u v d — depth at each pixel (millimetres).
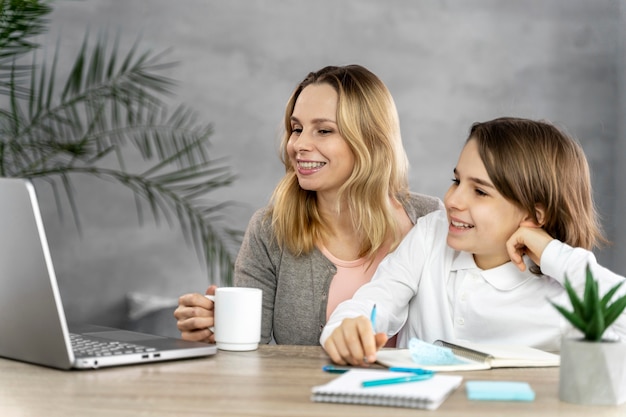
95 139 3314
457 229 1565
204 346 1313
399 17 3713
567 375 1016
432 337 1644
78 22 3645
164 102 3666
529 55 3721
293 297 1863
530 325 1542
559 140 1577
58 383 1083
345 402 979
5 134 3164
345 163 1819
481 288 1596
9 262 1193
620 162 3691
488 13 3719
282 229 1863
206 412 925
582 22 3717
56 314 1141
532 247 1500
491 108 3725
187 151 3467
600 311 1019
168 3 3684
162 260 3678
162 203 3672
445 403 987
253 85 3713
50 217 3613
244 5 3701
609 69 3715
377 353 1323
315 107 1817
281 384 1087
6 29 2857
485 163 1521
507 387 1035
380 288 1653
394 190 1937
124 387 1059
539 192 1531
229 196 3705
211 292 1578
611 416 948
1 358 1271
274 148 3717
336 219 1886
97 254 3650
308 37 3715
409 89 3721
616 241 3680
